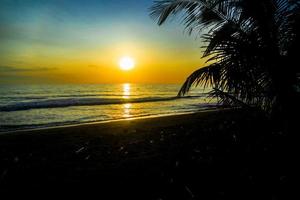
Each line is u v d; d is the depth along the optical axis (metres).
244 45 4.13
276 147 5.14
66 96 43.28
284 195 3.77
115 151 7.70
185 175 5.13
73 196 4.49
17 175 5.70
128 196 4.38
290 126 4.54
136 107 26.47
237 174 4.78
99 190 4.70
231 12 4.59
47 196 4.53
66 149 8.26
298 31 3.96
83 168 6.11
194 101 35.44
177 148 7.70
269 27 4.21
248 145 6.25
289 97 4.29
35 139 10.06
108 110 23.56
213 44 4.27
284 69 4.18
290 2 4.16
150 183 4.88
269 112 4.80
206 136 9.16
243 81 4.33
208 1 4.75
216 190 4.25
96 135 10.72
